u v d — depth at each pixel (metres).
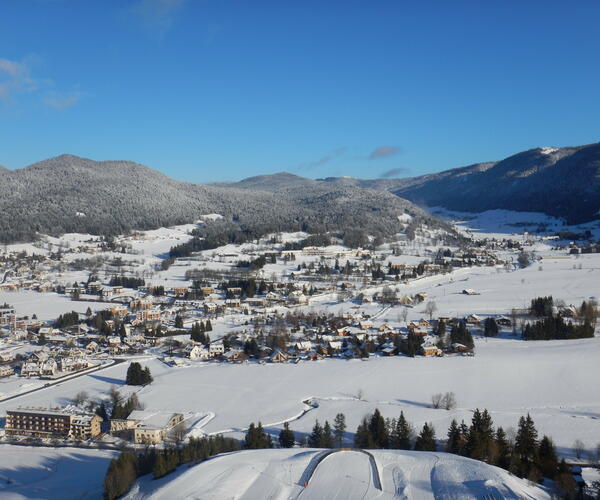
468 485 132.00
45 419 196.12
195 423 194.75
